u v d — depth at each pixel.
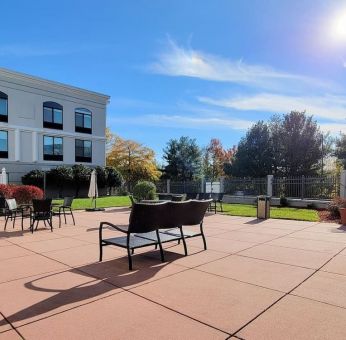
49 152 28.72
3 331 3.07
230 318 3.34
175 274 4.84
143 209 5.38
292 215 12.62
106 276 4.75
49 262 5.56
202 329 3.10
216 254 6.07
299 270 5.01
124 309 3.57
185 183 23.69
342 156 28.11
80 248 6.70
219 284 4.38
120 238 6.05
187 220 6.20
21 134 26.84
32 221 9.22
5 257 5.93
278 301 3.78
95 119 32.09
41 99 28.02
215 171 53.62
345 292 4.07
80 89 30.55
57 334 3.01
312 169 29.56
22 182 25.42
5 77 25.75
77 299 3.86
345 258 5.74
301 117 30.33
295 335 2.99
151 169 40.94
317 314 3.43
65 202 11.13
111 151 41.44
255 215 12.55
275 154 31.08
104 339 2.92
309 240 7.40
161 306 3.64
